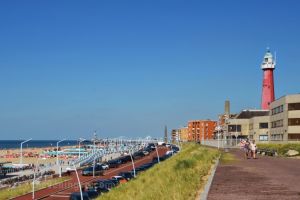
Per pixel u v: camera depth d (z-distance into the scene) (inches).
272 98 6131.9
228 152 2728.8
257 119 5260.8
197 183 853.8
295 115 4008.4
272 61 6122.1
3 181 3009.4
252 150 1851.6
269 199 641.6
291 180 904.3
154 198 752.3
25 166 4466.0
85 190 2057.1
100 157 4854.8
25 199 2213.3
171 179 988.6
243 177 968.9
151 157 5398.6
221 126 7032.5
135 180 1419.8
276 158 1919.3
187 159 1560.0
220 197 662.5
